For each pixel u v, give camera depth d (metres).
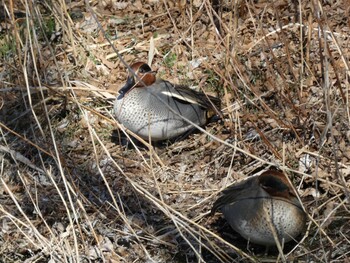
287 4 9.45
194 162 7.96
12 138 8.51
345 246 6.71
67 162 8.07
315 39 8.81
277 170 7.22
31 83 8.88
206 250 6.94
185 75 8.98
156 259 6.93
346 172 7.34
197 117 8.20
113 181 7.81
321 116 7.89
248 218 6.54
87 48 9.62
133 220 7.34
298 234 6.61
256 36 8.85
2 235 7.38
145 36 9.77
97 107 8.78
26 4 6.89
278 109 8.20
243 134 8.10
